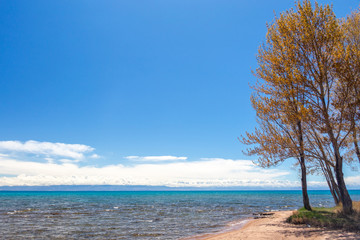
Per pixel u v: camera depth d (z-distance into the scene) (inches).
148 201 3253.0
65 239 674.8
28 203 2635.3
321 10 565.9
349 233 456.8
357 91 560.7
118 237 692.7
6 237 709.3
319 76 569.6
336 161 599.8
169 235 707.4
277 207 1866.4
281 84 613.9
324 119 562.6
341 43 549.3
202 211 1574.8
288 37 605.9
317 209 809.5
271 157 631.2
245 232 601.0
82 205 2327.8
